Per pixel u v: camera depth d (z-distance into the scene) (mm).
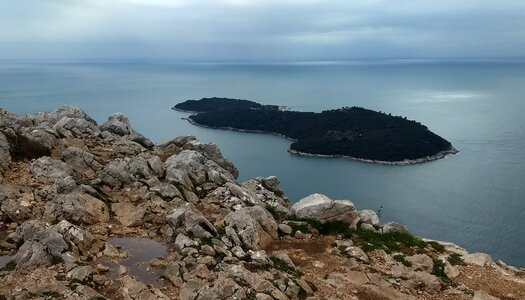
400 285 16422
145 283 14195
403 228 22266
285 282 14875
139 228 18641
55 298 12242
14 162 21969
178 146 29656
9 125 24172
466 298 16031
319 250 19219
